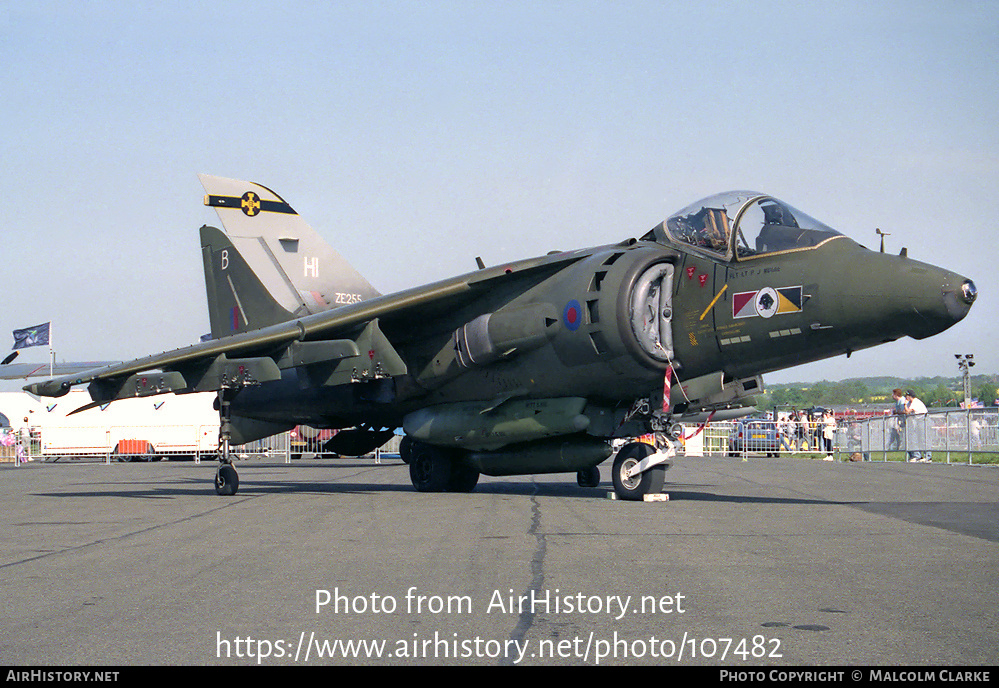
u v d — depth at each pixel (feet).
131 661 13.97
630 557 22.75
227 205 69.82
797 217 37.37
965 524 29.32
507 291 42.88
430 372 44.96
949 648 14.19
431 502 39.58
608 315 38.01
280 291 69.67
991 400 375.45
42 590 19.62
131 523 32.91
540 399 42.27
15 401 143.02
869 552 23.40
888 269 33.47
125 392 46.91
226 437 46.57
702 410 42.09
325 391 50.16
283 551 24.79
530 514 33.30
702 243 38.45
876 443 90.17
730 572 20.58
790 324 35.65
